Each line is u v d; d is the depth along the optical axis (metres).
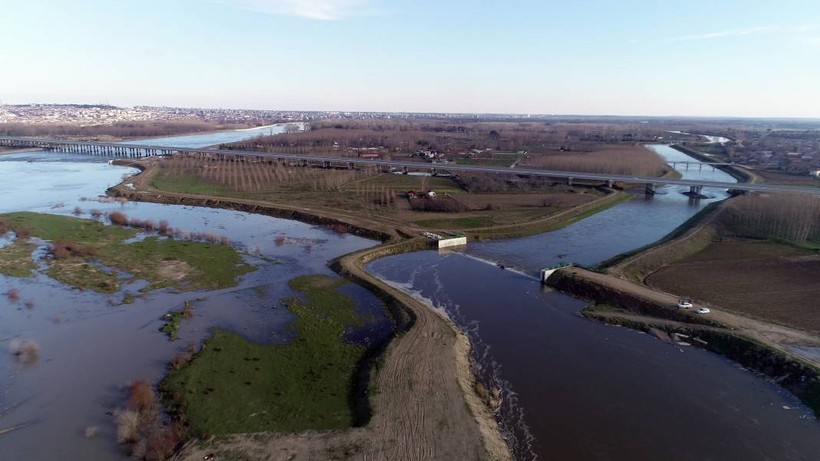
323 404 42.72
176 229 100.75
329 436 38.38
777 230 100.75
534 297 69.56
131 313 60.53
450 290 71.88
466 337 56.62
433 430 39.06
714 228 104.94
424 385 45.22
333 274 77.00
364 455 36.22
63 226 97.88
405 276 77.88
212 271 76.38
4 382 45.44
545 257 89.19
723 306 65.38
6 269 74.00
